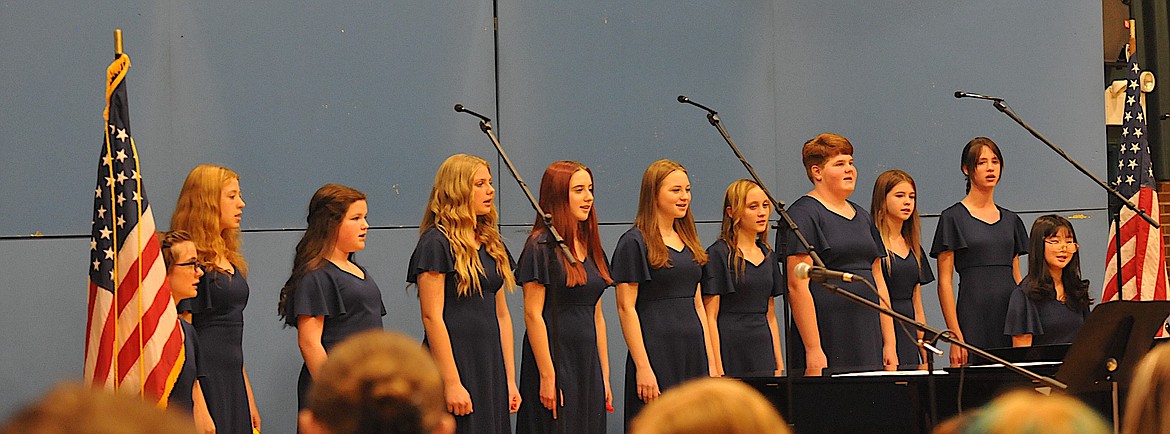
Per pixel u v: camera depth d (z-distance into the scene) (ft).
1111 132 44.96
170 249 23.73
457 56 35.12
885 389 22.94
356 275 26.03
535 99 36.35
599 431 28.07
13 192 28.37
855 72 41.45
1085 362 21.39
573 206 27.71
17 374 28.14
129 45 30.07
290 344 32.22
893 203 32.63
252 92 31.91
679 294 28.86
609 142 37.50
